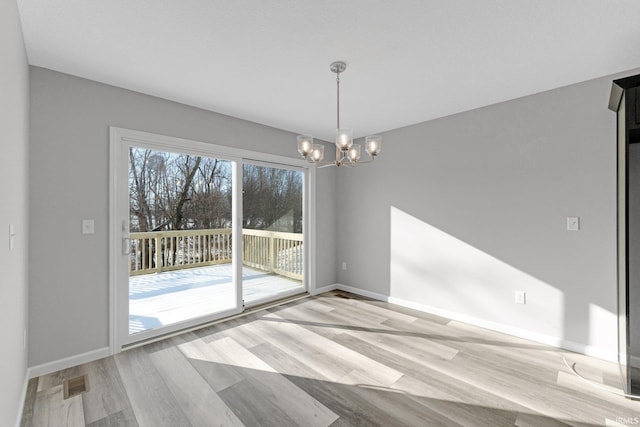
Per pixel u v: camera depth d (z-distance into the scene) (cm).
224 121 323
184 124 292
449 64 218
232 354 246
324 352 250
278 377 212
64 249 225
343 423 167
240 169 342
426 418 170
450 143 328
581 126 246
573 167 250
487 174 300
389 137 387
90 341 237
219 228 328
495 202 295
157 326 281
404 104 296
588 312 244
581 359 237
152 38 186
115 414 173
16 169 158
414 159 361
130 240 265
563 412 175
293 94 271
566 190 253
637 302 188
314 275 425
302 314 341
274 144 373
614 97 203
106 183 246
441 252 337
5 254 132
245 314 339
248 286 359
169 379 209
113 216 248
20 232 172
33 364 212
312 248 423
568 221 252
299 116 330
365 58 210
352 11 161
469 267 314
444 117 333
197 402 185
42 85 217
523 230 277
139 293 273
